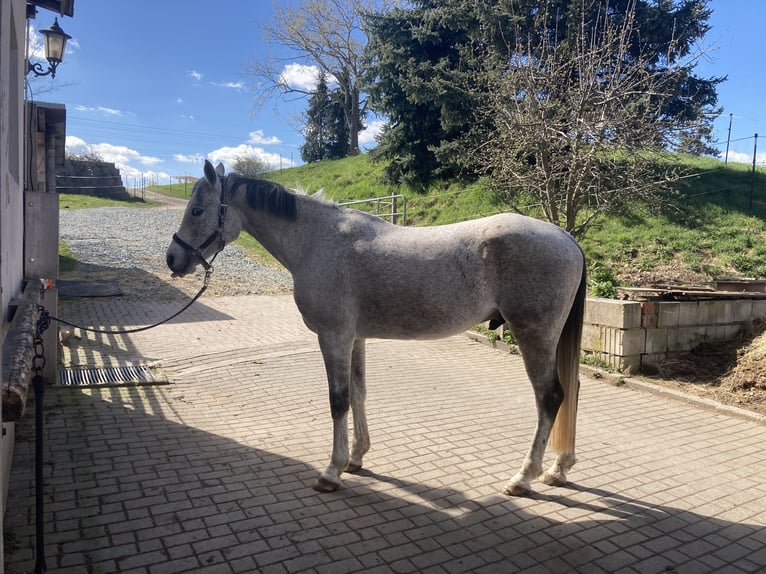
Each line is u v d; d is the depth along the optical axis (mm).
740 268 10156
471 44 14891
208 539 2936
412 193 17938
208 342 7992
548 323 3363
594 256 10961
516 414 5172
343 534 3020
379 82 16891
